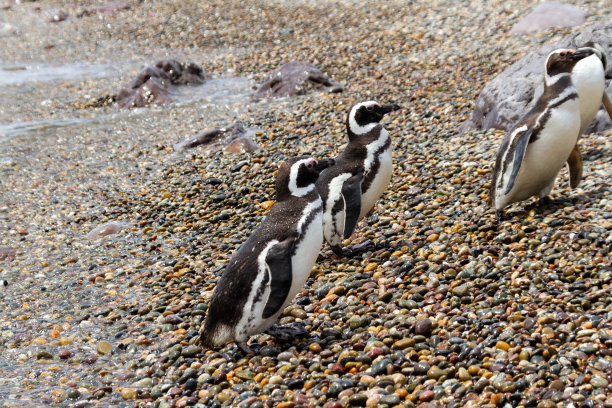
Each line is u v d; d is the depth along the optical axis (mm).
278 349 5883
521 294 6035
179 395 5516
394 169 10039
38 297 7840
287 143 12023
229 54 20094
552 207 7699
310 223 5715
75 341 6750
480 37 17062
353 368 5359
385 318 6062
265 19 23312
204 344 5852
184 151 12734
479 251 6969
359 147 7520
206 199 10211
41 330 7062
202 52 20875
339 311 6352
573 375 4762
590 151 9227
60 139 14289
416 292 6387
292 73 15648
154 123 14836
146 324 6922
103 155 13070
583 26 16062
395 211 8617
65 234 9711
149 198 10688
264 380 5410
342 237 7512
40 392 5828
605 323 5309
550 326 5430
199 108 15547
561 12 16625
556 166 7477
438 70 15227
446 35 17859
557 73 7320
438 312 5996
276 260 5477
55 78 19547
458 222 7859
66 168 12531
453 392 4848
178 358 6078
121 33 23953
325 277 7164
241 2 25969
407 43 17875
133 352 6430
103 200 10930
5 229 10039
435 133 11367
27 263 8828
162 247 8898
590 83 8688
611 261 6281
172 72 17391
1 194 11484
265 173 10766
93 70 20156
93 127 14969
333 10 22953
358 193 7293
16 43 23641
